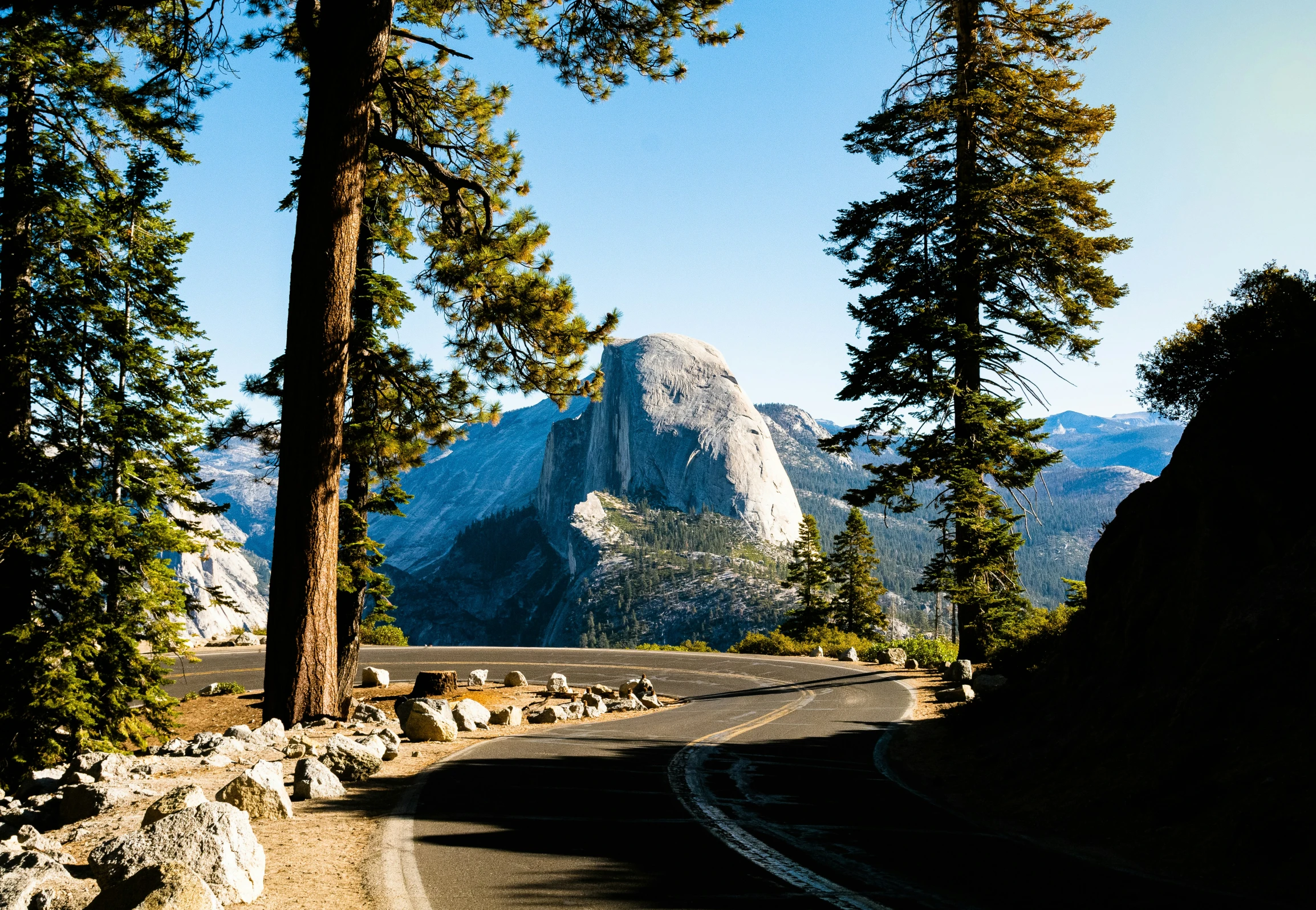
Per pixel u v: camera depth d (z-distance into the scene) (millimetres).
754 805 8367
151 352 19406
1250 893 5340
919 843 6836
